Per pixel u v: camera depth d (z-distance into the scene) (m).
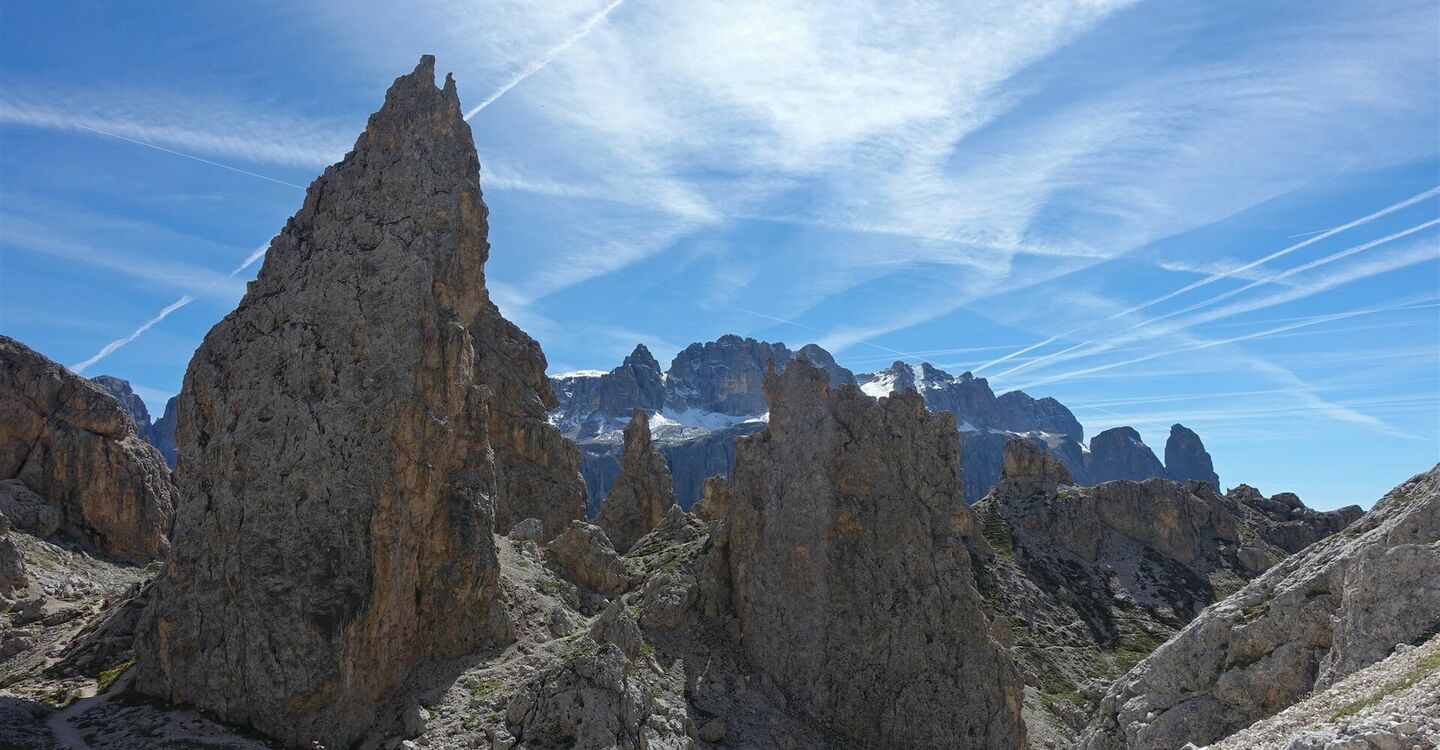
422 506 62.38
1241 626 62.16
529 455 113.94
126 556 113.00
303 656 55.97
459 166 77.31
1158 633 145.12
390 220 72.50
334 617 56.69
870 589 70.00
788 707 65.69
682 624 69.75
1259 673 58.78
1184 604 155.12
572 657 52.25
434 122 78.06
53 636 75.50
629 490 115.12
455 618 63.31
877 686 66.62
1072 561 164.50
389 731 54.69
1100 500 178.12
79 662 65.19
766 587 70.81
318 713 55.19
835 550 71.50
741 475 76.62
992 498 180.75
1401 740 28.73
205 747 51.81
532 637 66.06
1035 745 80.19
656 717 53.56
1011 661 69.12
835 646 68.06
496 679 59.22
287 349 65.88
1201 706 60.97
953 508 76.69
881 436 77.25
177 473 66.12
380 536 58.59
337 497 59.66
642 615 68.69
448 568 63.84
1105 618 148.50
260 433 62.84
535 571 76.19
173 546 62.53
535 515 109.31
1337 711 39.69
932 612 69.06
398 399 61.78
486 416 71.00
